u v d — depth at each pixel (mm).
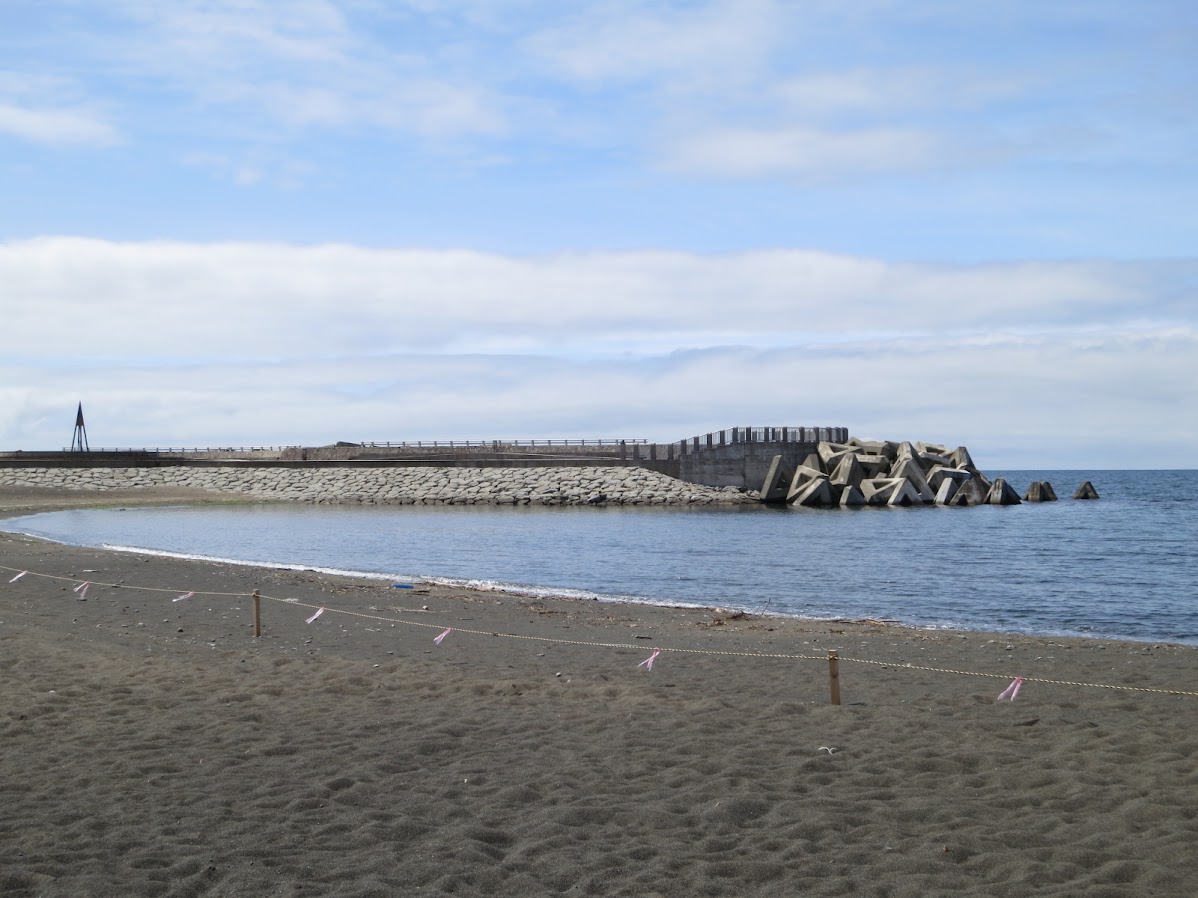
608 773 9984
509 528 52250
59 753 10383
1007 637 20172
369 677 14477
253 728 11523
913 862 7742
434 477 78688
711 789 9484
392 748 10742
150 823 8414
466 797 9242
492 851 8000
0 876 7281
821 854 7922
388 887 7234
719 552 40312
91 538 43969
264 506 70750
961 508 70750
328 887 7230
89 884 7195
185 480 81688
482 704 12898
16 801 8922
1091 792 9258
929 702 13219
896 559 37906
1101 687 14109
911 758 10445
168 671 14547
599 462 79438
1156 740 11008
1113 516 63438
